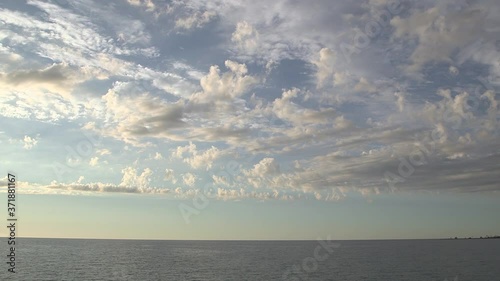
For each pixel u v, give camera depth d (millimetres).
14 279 72188
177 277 79062
